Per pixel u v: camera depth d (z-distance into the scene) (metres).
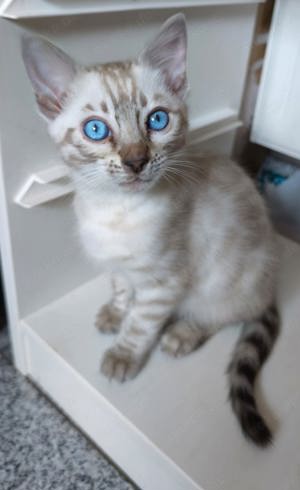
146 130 0.20
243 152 0.39
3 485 0.24
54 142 0.21
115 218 0.22
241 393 0.23
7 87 0.21
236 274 0.26
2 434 0.27
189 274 0.25
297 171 0.37
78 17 0.22
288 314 0.30
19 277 0.27
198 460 0.21
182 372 0.25
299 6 0.29
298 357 0.27
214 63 0.31
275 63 0.32
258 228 0.26
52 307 0.29
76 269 0.30
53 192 0.25
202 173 0.24
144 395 0.24
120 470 0.26
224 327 0.28
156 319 0.25
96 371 0.25
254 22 0.31
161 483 0.23
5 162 0.22
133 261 0.23
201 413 0.23
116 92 0.19
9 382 0.30
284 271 0.33
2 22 0.19
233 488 0.20
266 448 0.22
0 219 0.24
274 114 0.33
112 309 0.28
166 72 0.21
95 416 0.25
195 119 0.32
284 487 0.21
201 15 0.28
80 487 0.24
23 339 0.29
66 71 0.20
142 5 0.23
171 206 0.22
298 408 0.24
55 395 0.29
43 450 0.26
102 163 0.19
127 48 0.25
